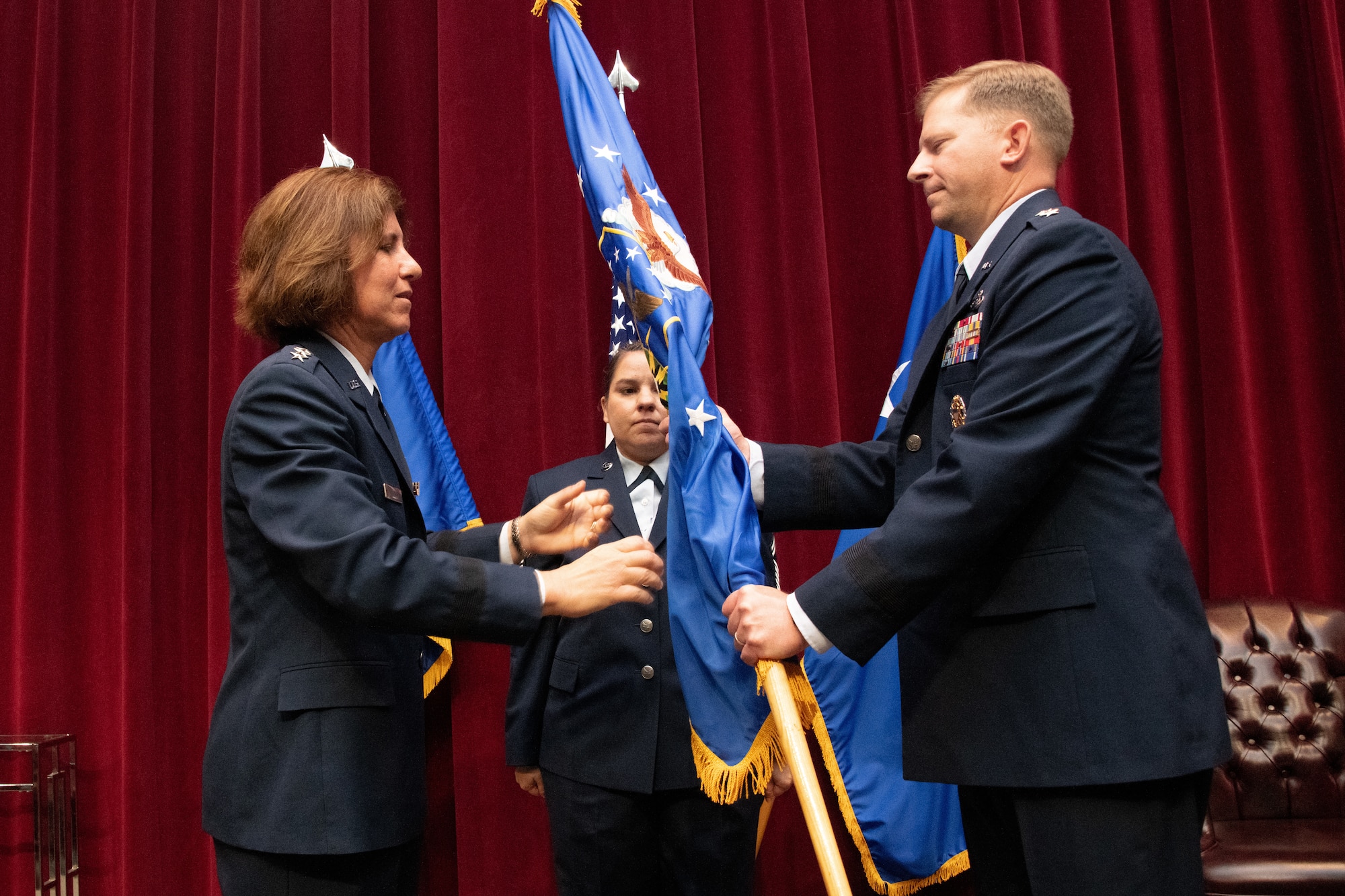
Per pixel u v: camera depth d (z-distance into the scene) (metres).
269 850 1.13
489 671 2.40
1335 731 2.26
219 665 2.37
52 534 2.49
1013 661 1.19
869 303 2.63
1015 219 1.37
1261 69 2.70
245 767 1.17
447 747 2.48
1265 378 2.65
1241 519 2.55
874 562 1.21
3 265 2.56
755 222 2.56
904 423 1.43
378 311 1.39
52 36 2.58
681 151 2.53
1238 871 1.91
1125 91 2.69
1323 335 2.64
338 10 2.53
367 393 1.35
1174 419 2.56
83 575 2.51
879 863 2.21
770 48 2.60
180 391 2.55
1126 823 1.13
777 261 2.55
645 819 1.91
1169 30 2.72
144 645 2.41
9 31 2.61
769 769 1.44
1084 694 1.14
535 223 2.49
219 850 1.20
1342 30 2.70
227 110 2.57
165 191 2.60
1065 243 1.25
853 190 2.66
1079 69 2.66
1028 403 1.17
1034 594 1.18
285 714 1.17
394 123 2.61
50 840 2.38
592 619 2.00
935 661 1.27
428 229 2.59
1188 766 1.12
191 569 2.51
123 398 2.47
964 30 2.67
